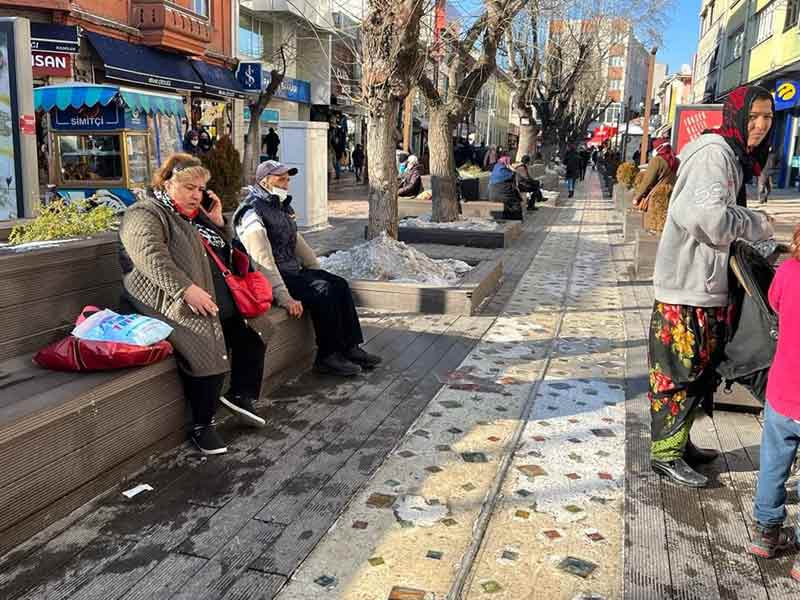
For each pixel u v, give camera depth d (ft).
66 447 10.28
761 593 9.17
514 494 11.66
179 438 12.94
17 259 11.92
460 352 19.56
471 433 14.07
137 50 58.80
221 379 12.79
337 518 10.77
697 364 11.40
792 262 9.17
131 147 38.55
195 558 9.62
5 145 21.61
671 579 9.41
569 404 15.78
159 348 11.79
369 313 23.73
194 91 66.49
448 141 43.16
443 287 24.08
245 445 13.21
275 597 8.88
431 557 9.83
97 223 15.66
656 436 12.07
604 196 91.04
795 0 82.94
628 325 23.03
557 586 9.23
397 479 12.07
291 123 44.39
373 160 28.32
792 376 9.11
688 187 10.61
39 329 12.56
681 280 11.18
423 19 29.25
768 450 9.59
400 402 15.66
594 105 157.38
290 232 17.39
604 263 35.99
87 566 9.34
